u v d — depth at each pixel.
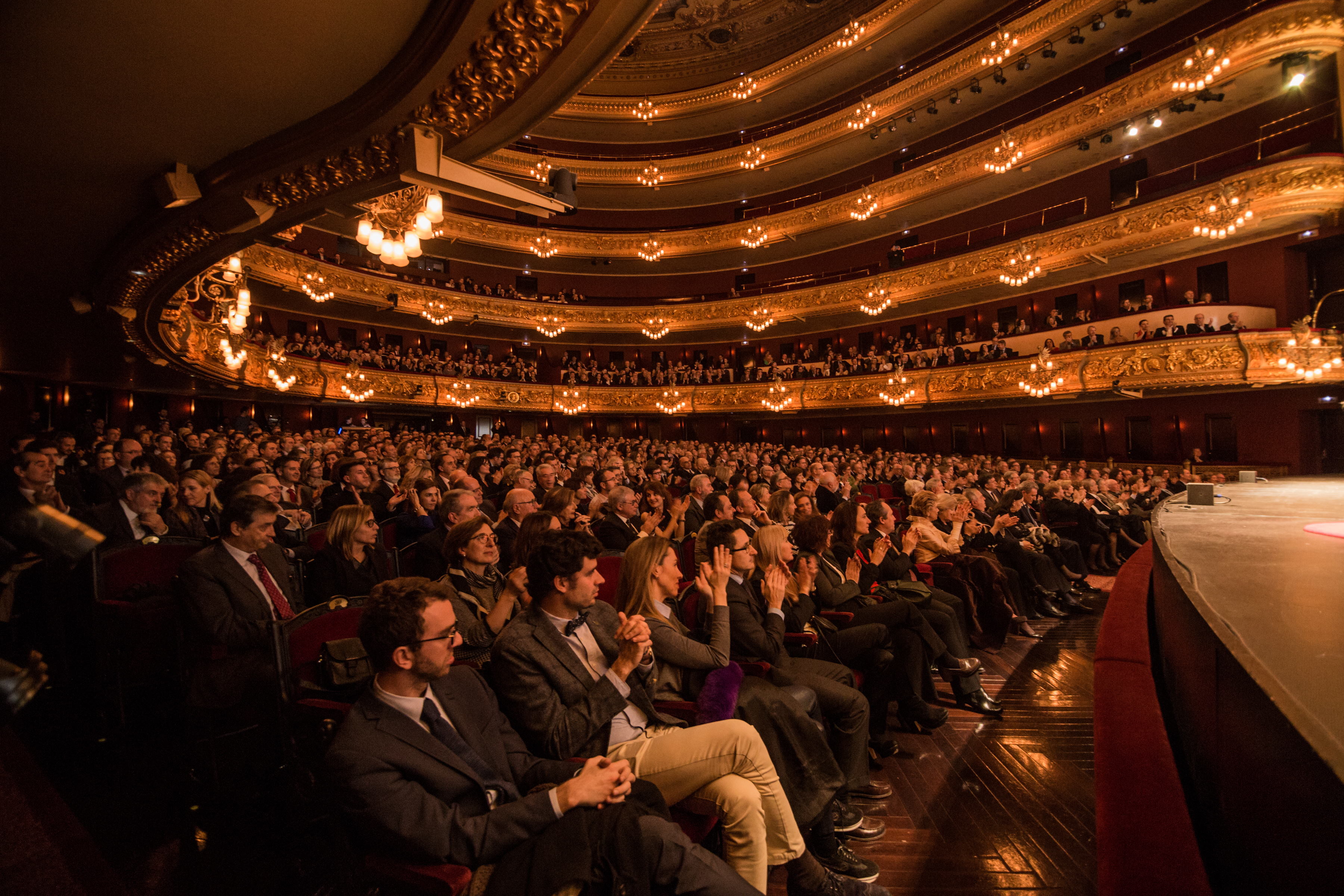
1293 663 1.26
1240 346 15.21
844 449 25.52
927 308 23.56
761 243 25.38
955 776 3.60
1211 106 16.61
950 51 19.69
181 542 4.28
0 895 2.32
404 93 3.83
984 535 7.04
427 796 1.82
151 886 2.52
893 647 4.14
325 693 2.61
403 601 1.92
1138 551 3.77
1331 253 15.66
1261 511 4.40
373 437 15.77
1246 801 1.09
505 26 3.42
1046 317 20.94
